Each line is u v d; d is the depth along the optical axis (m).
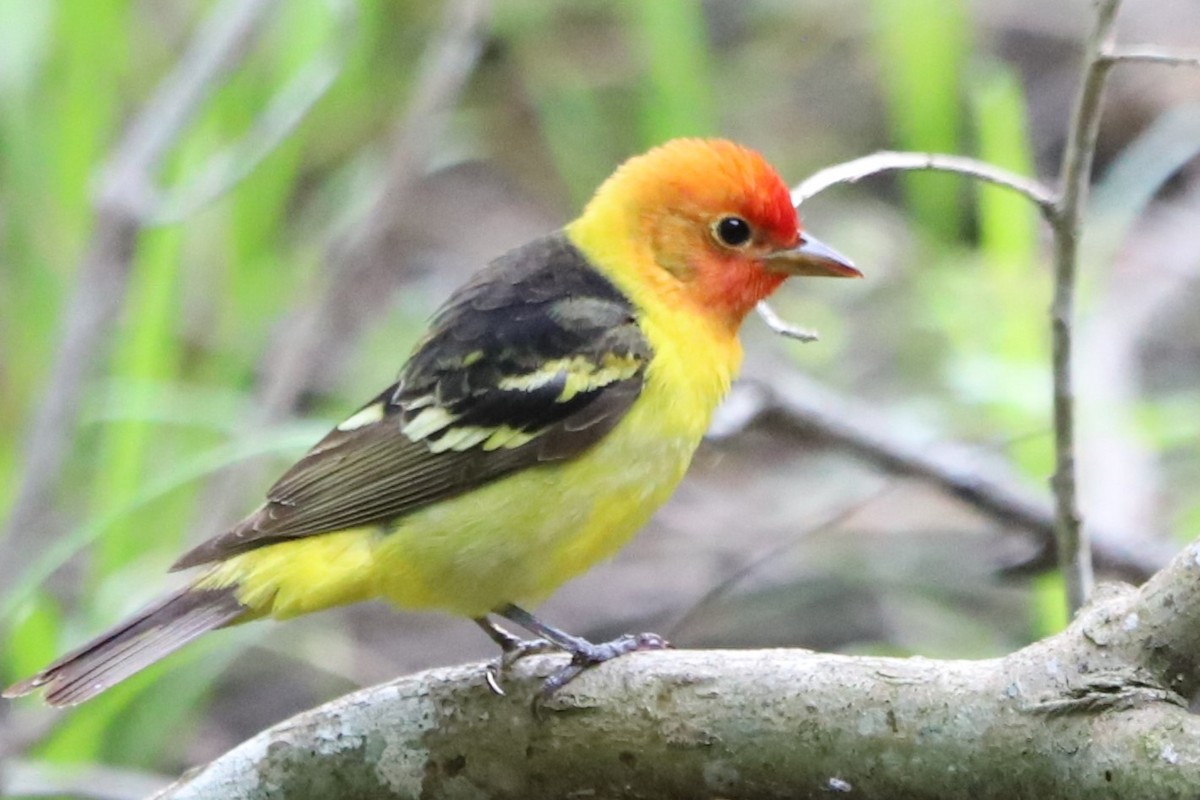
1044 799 6.05
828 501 13.80
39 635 11.13
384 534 8.29
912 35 13.66
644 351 8.52
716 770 6.62
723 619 13.36
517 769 7.02
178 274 12.86
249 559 8.37
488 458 8.24
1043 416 11.72
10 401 12.97
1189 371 14.32
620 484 8.39
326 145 15.84
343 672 13.02
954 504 13.51
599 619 13.61
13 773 10.34
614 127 15.46
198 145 13.62
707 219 8.82
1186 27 16.84
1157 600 6.01
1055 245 7.90
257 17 12.52
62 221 12.80
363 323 15.56
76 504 13.55
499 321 8.68
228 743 13.32
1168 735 5.83
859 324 14.77
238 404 12.77
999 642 12.52
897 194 16.48
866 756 6.33
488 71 16.97
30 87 12.84
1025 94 16.66
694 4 13.34
